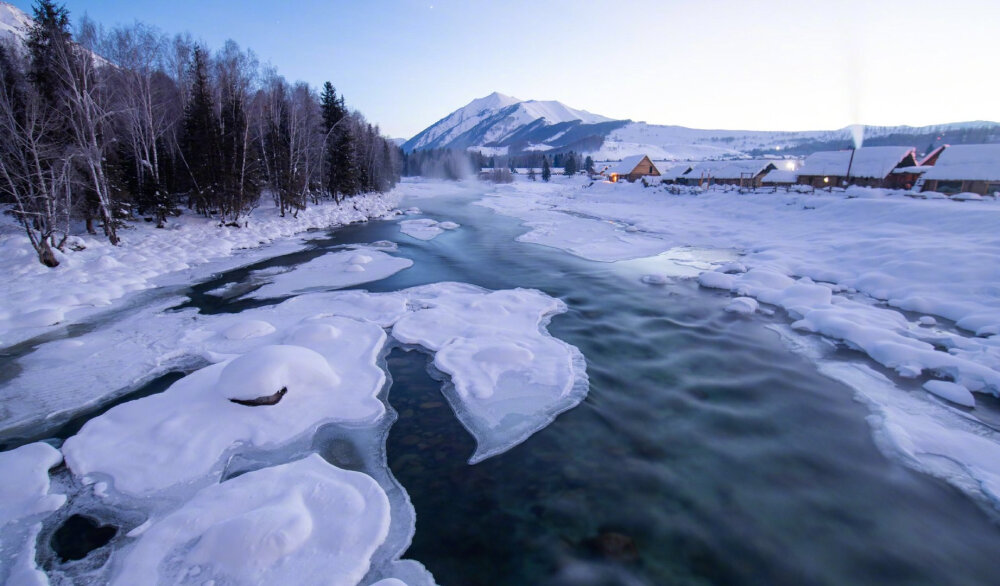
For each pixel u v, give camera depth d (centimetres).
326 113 4306
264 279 1659
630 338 1127
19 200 1540
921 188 3206
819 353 1035
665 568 479
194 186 2702
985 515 556
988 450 671
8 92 1784
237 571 449
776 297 1401
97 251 1809
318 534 500
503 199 6147
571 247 2348
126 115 2464
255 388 745
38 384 864
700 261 2005
